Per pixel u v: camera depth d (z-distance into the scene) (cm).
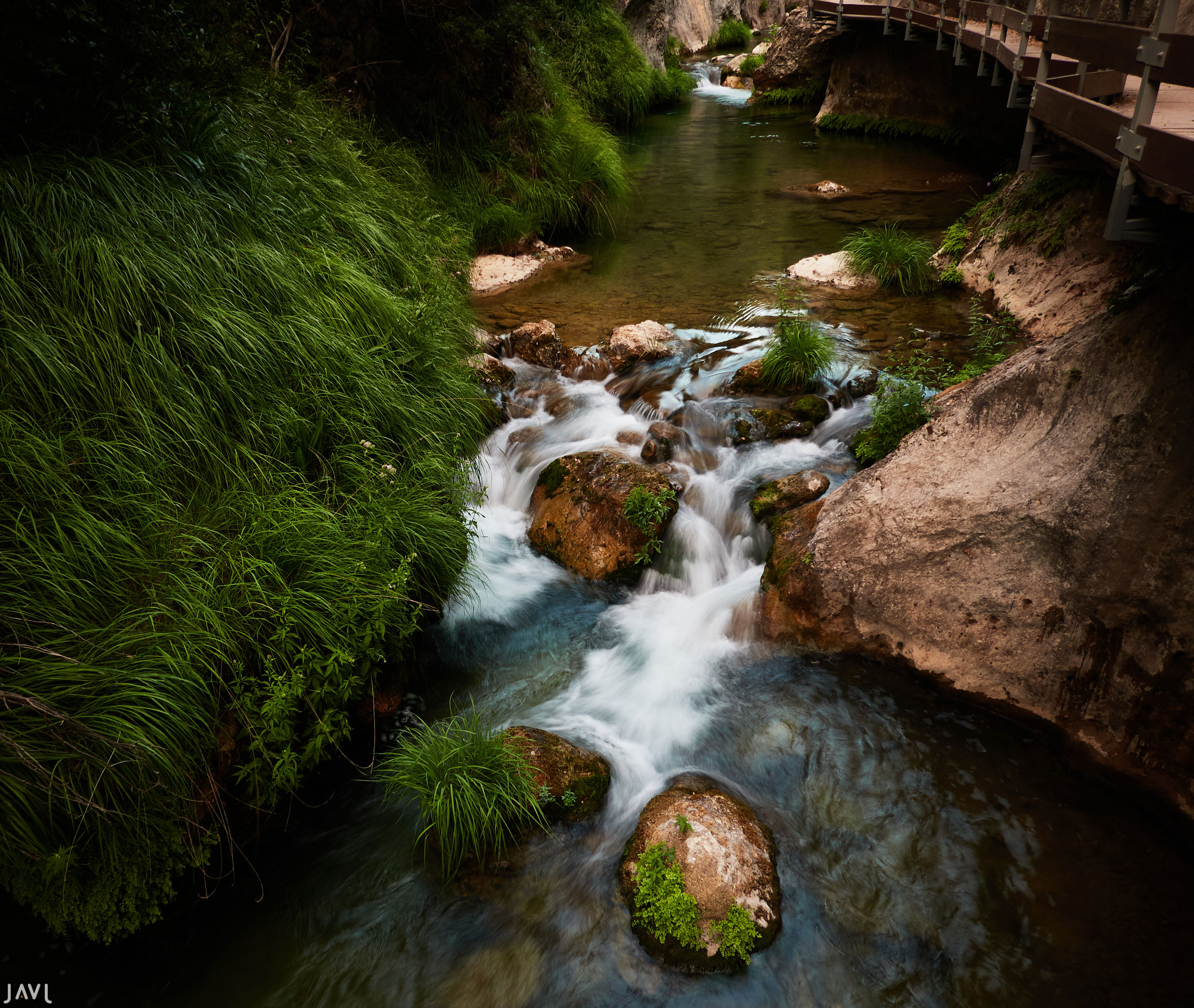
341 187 690
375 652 398
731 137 1773
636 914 328
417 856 368
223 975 322
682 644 493
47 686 303
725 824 352
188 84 580
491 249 1020
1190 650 343
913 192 1258
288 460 458
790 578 480
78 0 473
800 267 955
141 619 338
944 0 1330
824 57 2056
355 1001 314
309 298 531
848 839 367
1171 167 354
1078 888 335
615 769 406
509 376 725
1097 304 682
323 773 400
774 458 612
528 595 533
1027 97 939
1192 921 317
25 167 446
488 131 1117
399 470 496
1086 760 386
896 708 434
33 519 339
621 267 1006
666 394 695
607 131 1487
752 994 308
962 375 638
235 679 350
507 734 396
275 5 847
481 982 318
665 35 2381
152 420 412
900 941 322
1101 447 392
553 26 1648
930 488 445
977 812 373
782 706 443
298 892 352
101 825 299
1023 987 302
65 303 415
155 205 490
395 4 974
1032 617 406
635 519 538
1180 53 347
